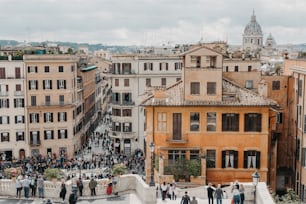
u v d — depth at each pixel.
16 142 96.62
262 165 50.31
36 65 96.38
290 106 59.03
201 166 48.91
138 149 102.44
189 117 50.12
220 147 50.28
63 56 97.94
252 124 50.16
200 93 50.41
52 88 97.81
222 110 49.94
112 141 105.81
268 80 58.97
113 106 103.44
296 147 56.00
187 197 31.56
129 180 37.31
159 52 117.19
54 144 99.00
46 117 98.19
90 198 35.53
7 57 95.00
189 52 50.41
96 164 83.75
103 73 175.88
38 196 36.38
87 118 124.88
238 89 52.25
